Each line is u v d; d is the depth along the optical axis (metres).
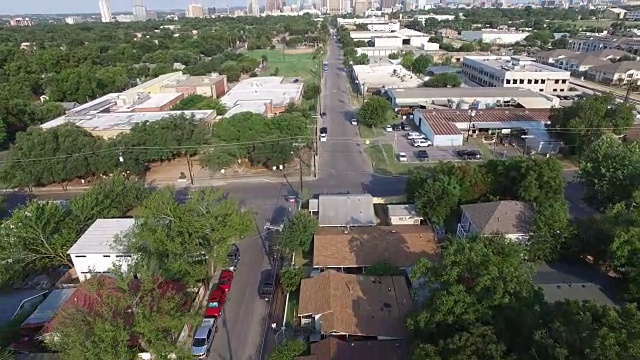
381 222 49.03
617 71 116.31
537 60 146.88
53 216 41.31
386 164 66.50
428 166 65.06
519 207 42.03
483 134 79.19
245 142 61.56
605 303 31.66
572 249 37.94
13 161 55.56
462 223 44.44
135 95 90.12
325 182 60.44
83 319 26.47
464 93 97.88
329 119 91.69
